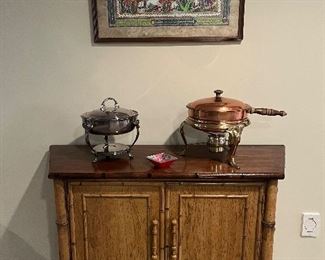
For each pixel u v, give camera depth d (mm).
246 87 1763
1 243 1983
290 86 1756
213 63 1740
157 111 1802
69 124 1821
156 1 1657
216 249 1560
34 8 1686
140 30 1689
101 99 1790
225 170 1485
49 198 1920
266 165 1534
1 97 1785
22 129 1826
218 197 1499
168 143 1836
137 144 1837
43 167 1876
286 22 1686
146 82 1769
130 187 1502
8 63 1746
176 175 1462
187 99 1785
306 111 1785
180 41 1698
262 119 1804
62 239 1549
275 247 1972
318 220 1919
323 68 1731
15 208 1935
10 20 1697
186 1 1653
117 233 1556
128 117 1566
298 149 1834
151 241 1551
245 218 1518
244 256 1558
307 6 1666
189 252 1563
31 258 1998
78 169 1508
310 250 1970
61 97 1789
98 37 1700
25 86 1774
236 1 1647
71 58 1743
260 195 1490
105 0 1658
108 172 1478
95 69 1756
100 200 1522
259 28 1694
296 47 1712
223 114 1494
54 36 1718
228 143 1533
